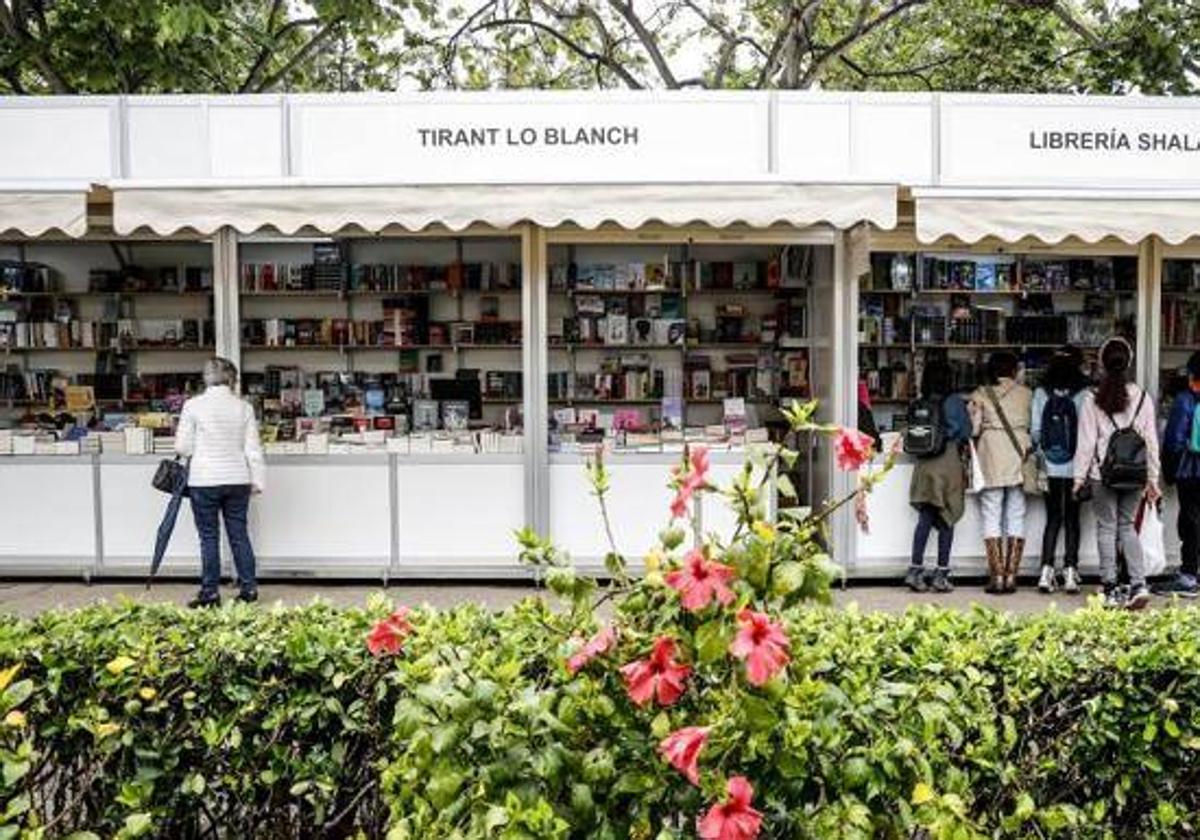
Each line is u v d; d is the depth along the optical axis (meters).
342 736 2.59
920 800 1.90
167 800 2.58
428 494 7.71
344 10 10.55
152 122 7.50
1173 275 9.00
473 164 7.35
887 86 16.05
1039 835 2.35
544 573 2.13
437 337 9.58
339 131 7.40
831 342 7.93
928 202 6.61
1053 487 7.41
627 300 9.76
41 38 10.55
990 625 2.81
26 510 7.84
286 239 9.45
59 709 2.58
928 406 7.45
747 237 7.92
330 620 2.90
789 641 1.81
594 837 1.87
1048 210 6.64
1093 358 9.11
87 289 9.62
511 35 14.71
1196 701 2.48
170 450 7.83
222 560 7.70
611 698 1.93
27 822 2.45
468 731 1.88
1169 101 7.51
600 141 7.34
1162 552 7.22
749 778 1.88
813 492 8.52
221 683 2.60
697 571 1.81
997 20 13.58
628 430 8.59
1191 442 7.29
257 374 9.52
